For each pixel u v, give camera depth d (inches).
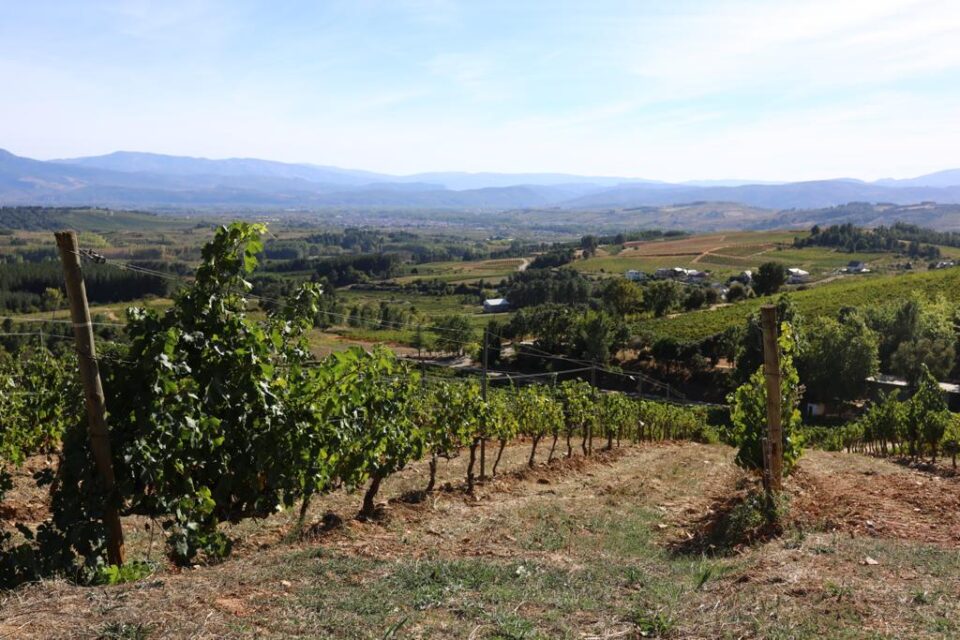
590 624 207.6
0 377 529.0
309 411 321.4
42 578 239.9
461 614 211.8
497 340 2571.4
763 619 207.0
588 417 855.1
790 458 519.2
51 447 618.2
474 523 420.8
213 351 284.0
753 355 1999.3
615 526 431.5
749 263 6166.3
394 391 417.7
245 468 301.1
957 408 1923.0
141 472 265.4
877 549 305.1
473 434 573.6
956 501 448.1
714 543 379.9
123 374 272.4
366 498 432.1
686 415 1395.2
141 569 271.0
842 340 1980.8
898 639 191.6
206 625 191.8
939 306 2501.2
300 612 209.0
